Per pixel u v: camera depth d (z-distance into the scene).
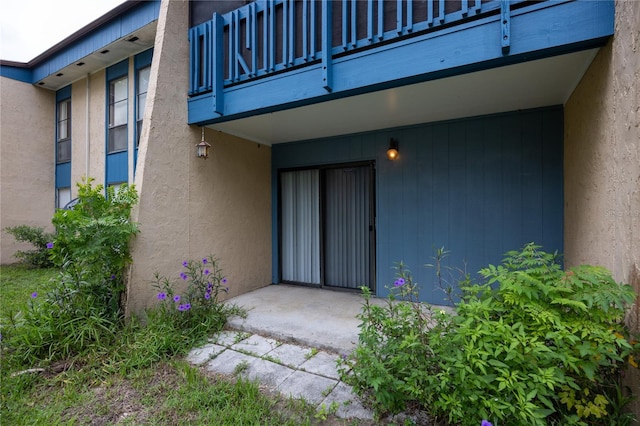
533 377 1.55
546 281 1.89
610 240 2.12
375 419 1.96
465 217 4.02
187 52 4.07
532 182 3.68
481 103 3.52
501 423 1.60
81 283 3.07
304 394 2.28
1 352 2.66
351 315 3.77
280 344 3.11
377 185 4.56
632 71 1.78
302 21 3.30
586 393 1.63
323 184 5.09
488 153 3.89
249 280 4.95
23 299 4.50
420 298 4.23
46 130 8.23
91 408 2.15
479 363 1.58
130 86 6.47
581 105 2.81
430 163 4.21
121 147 6.80
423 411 1.96
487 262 3.89
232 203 4.68
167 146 3.77
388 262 4.46
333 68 3.12
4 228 7.59
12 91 7.74
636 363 1.56
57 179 8.32
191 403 2.14
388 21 2.92
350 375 2.46
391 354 1.98
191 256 4.03
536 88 3.12
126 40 5.88
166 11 3.81
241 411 2.06
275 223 5.45
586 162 2.67
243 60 3.69
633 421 1.59
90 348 2.76
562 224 3.53
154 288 3.55
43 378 2.45
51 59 7.29
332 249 5.06
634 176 1.75
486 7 2.46
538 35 2.31
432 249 4.19
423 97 3.33
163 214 3.69
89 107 7.39
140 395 2.29
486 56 2.48
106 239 3.08
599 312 1.67
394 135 4.44
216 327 3.41
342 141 4.83
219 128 4.39
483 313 1.83
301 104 3.45
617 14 2.02
